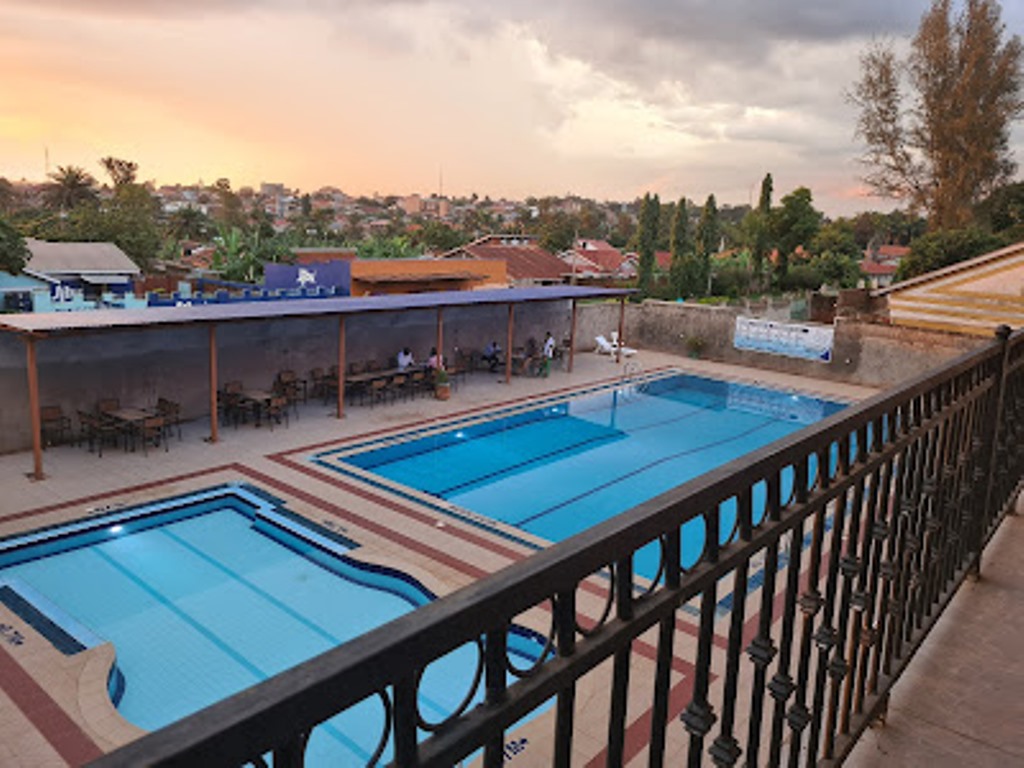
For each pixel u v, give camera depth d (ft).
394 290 99.40
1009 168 115.85
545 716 22.66
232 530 39.81
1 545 34.60
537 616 28.63
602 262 251.19
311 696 2.64
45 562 35.22
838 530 7.04
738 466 5.14
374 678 2.87
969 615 12.06
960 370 9.86
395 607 32.81
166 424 50.55
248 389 59.62
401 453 54.70
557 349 88.33
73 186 306.55
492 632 3.42
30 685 24.68
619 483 51.60
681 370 86.53
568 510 46.19
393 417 60.85
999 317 75.05
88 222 205.05
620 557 4.11
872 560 8.39
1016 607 12.33
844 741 8.06
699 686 5.29
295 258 171.22
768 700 20.71
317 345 65.16
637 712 22.59
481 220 538.88
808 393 77.10
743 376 84.64
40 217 246.06
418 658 3.04
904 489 8.86
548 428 64.85
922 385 8.50
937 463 9.82
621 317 89.20
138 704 25.61
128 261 170.40
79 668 25.82
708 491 4.75
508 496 48.08
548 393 72.49
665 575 4.66
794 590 6.38
